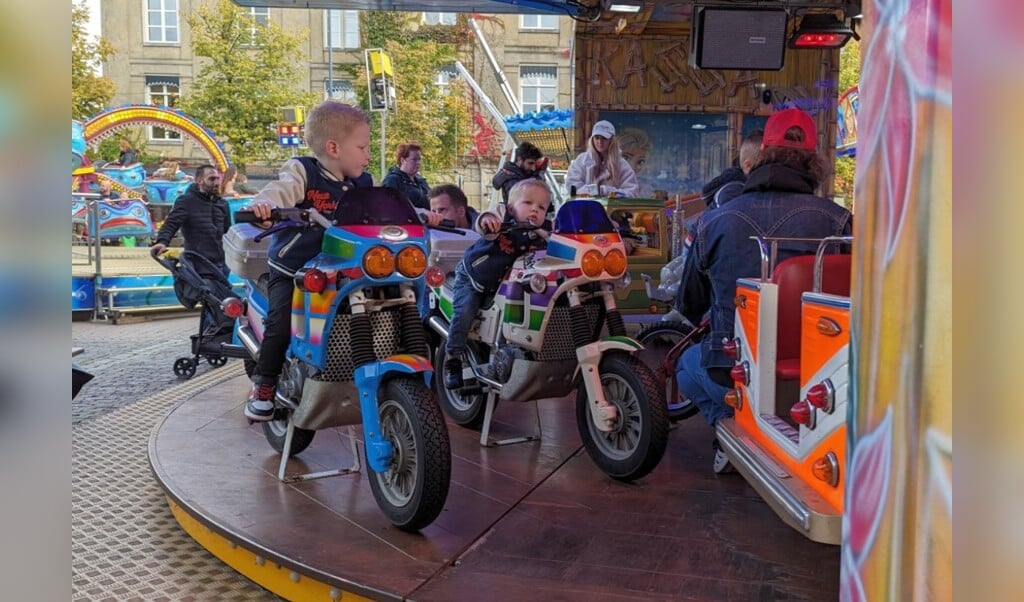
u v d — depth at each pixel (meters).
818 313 2.78
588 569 2.95
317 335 3.46
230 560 3.42
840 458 2.58
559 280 3.91
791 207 3.74
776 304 3.27
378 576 2.88
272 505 3.59
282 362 3.78
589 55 9.86
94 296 11.10
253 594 3.22
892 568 1.63
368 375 3.26
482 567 2.97
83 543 3.67
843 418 2.57
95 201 11.27
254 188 27.83
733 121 10.05
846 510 1.84
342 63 34.19
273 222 3.36
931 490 1.50
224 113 31.70
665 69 9.94
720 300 3.79
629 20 8.82
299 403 3.65
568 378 4.17
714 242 3.81
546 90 33.88
